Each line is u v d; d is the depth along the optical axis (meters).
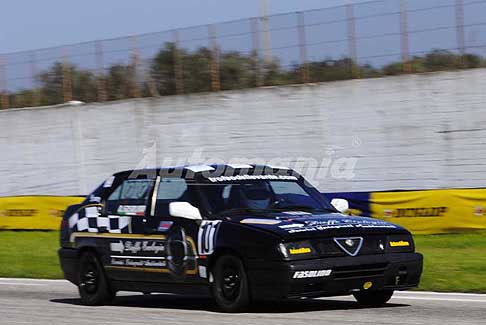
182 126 54.41
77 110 58.22
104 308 19.45
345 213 19.17
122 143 56.75
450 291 20.94
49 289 24.72
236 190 18.27
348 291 16.30
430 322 15.31
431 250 30.64
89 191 57.78
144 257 18.72
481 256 28.08
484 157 44.62
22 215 47.78
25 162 60.28
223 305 16.89
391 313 16.69
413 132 46.59
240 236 16.45
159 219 18.55
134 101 56.25
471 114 44.94
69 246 20.78
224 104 52.84
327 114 49.34
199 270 17.38
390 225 17.27
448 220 36.28
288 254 15.73
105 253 19.67
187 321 16.11
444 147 45.69
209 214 17.64
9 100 61.91
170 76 55.84
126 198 19.70
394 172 47.12
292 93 50.38
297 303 18.62
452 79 45.44
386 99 47.38
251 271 16.19
